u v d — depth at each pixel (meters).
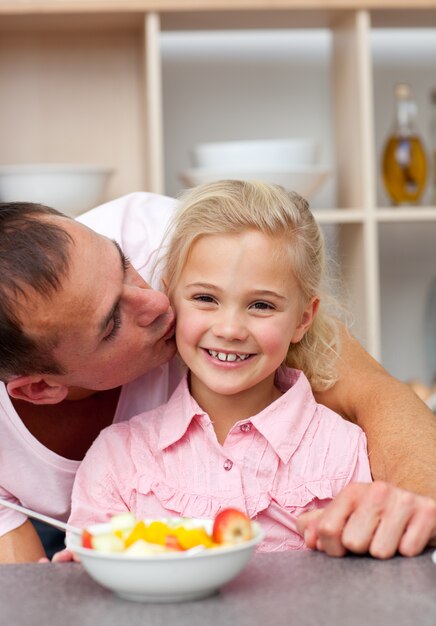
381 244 2.77
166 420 1.33
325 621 0.76
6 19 2.49
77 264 1.15
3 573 0.93
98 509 1.30
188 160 2.71
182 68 2.70
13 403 1.38
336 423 1.34
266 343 1.29
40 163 2.68
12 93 2.67
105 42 2.69
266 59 2.72
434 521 0.96
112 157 2.70
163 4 2.39
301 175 2.34
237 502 1.27
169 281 1.37
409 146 2.52
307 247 1.36
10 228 1.16
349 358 1.48
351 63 2.49
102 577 0.83
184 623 0.77
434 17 2.55
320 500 1.30
